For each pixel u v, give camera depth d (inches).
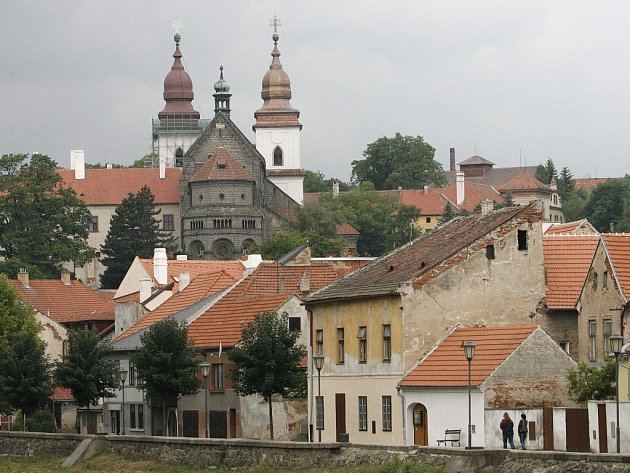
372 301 5689.0
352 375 5797.2
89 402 7155.5
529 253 5703.7
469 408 4815.5
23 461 6240.2
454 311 5580.7
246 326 6505.9
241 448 5211.6
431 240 6058.1
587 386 5059.1
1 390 7273.6
